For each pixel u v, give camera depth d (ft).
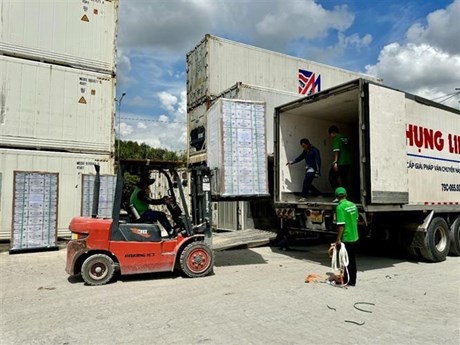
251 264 24.82
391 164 22.93
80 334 12.32
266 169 24.26
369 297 16.75
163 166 21.44
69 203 34.71
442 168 28.12
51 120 34.50
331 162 33.24
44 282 20.01
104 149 36.94
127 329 12.73
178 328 12.77
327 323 13.32
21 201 30.01
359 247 32.48
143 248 20.11
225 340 11.70
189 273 20.66
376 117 22.40
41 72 34.24
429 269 23.77
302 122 31.35
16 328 12.94
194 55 43.98
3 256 28.66
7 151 32.32
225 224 40.63
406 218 27.04
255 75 43.24
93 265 19.25
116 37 38.22
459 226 29.32
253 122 24.18
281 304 15.55
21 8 33.53
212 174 24.03
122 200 22.16
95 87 36.83
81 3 36.50
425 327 12.99
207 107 39.86
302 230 26.37
